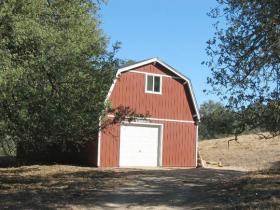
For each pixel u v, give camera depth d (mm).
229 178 21578
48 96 17375
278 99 12172
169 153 33094
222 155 38031
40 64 16172
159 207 14977
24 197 16469
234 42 12891
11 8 13867
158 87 32844
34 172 25297
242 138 44688
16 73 14023
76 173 24703
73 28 17438
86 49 18438
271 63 12547
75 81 18219
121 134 31047
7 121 16766
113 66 20109
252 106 12422
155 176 23141
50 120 17516
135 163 31656
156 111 32656
